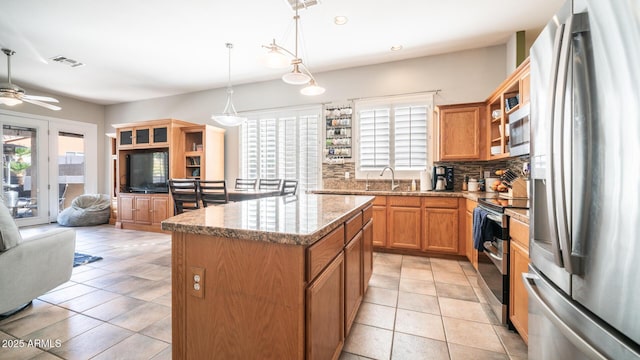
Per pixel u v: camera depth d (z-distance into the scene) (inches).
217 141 201.0
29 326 74.8
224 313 46.9
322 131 180.9
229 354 46.8
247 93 201.3
